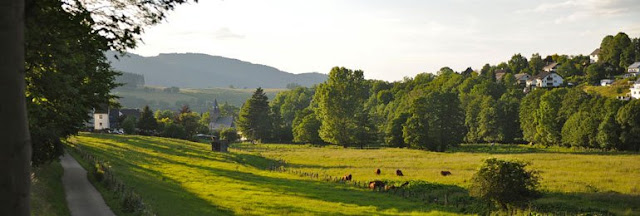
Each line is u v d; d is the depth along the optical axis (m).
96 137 90.88
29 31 12.27
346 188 50.47
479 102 152.50
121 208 28.62
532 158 77.38
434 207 39.62
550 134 120.31
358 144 141.25
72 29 11.79
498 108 143.25
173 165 63.75
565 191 43.81
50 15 11.19
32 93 22.09
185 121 156.25
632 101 103.62
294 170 70.38
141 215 27.97
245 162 83.19
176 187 44.69
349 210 37.16
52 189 31.23
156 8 12.44
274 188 47.88
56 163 44.28
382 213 36.47
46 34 14.75
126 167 53.44
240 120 179.75
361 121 139.75
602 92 186.25
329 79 143.12
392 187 49.03
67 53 17.47
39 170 34.88
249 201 39.03
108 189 34.06
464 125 149.62
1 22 5.98
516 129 142.62
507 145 129.25
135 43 13.01
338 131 137.38
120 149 73.94
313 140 153.75
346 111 136.88
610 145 104.69
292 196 42.97
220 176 55.75
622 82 193.38
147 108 138.00
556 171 58.28
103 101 31.42
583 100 123.94
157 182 45.66
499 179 36.28
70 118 29.94
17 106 6.13
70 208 28.08
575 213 35.62
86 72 27.78
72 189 33.84
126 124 127.88
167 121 153.62
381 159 86.69
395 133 130.50
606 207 37.59
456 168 67.81
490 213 36.56
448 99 126.56
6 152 6.02
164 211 31.55
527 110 133.00
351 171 67.44
